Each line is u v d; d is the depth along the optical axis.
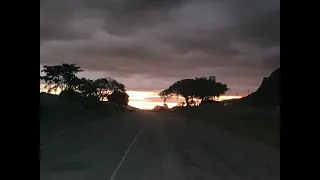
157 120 56.78
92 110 56.16
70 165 12.22
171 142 20.83
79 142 20.27
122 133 27.94
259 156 14.87
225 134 26.48
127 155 15.02
